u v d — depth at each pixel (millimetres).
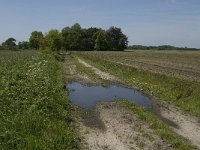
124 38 141875
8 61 36438
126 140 13617
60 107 16734
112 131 14750
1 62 35688
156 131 14656
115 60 62375
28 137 11508
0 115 13148
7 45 138500
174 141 13383
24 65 31344
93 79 32062
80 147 12453
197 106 19359
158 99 22250
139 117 17047
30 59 42250
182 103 20453
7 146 10789
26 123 12758
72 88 26469
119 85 28719
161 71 37562
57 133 12812
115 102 20844
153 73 33344
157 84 27609
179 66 46812
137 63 53219
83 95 23438
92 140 13438
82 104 20250
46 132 12609
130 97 23062
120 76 34719
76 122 15883
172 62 56938
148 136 14070
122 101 20766
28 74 23141
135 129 15062
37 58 43562
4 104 14664
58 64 44031
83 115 17391
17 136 11398
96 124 15797
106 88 27000
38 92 17625
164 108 19578
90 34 137250
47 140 11719
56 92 19844
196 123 16594
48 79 22641
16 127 12250
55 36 75500
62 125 14078
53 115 15180
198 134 14875
